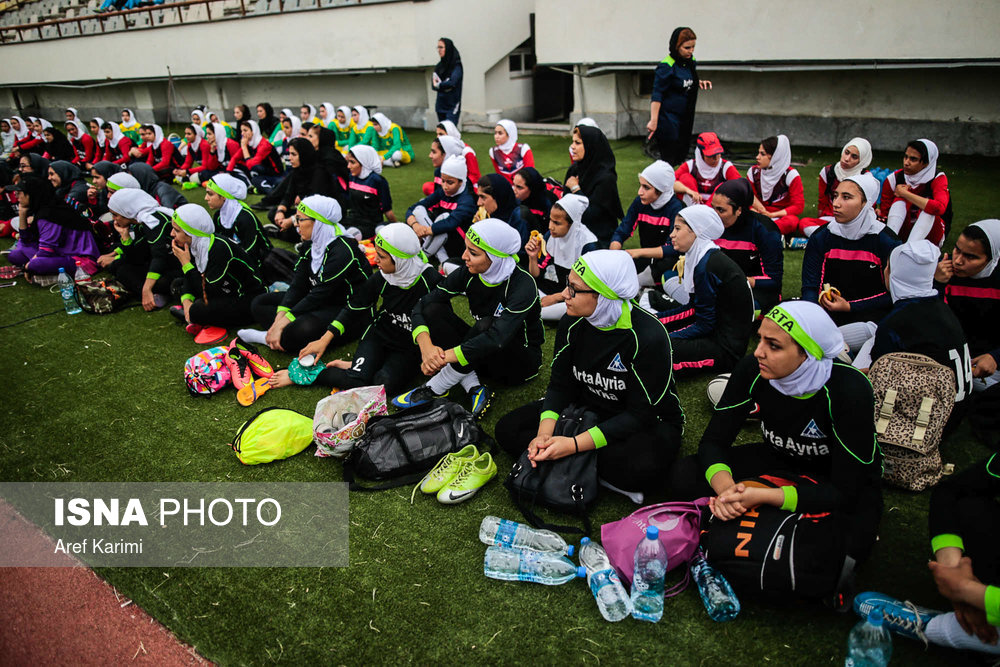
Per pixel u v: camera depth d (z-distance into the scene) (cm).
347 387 406
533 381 419
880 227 405
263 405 405
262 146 944
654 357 285
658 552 251
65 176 723
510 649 240
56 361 474
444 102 1120
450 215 593
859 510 250
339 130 1081
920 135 923
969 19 782
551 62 1132
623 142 1132
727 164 602
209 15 1474
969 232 344
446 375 376
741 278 382
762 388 262
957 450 336
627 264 277
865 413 239
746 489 249
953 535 224
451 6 1214
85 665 247
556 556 272
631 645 239
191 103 1711
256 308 477
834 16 864
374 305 445
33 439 382
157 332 517
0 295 611
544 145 1139
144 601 271
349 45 1312
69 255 638
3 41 1914
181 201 662
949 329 316
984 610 203
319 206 434
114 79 1716
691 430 362
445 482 316
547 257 521
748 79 1032
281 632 252
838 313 409
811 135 1008
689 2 966
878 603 239
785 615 248
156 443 373
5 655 255
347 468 335
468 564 279
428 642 244
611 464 297
